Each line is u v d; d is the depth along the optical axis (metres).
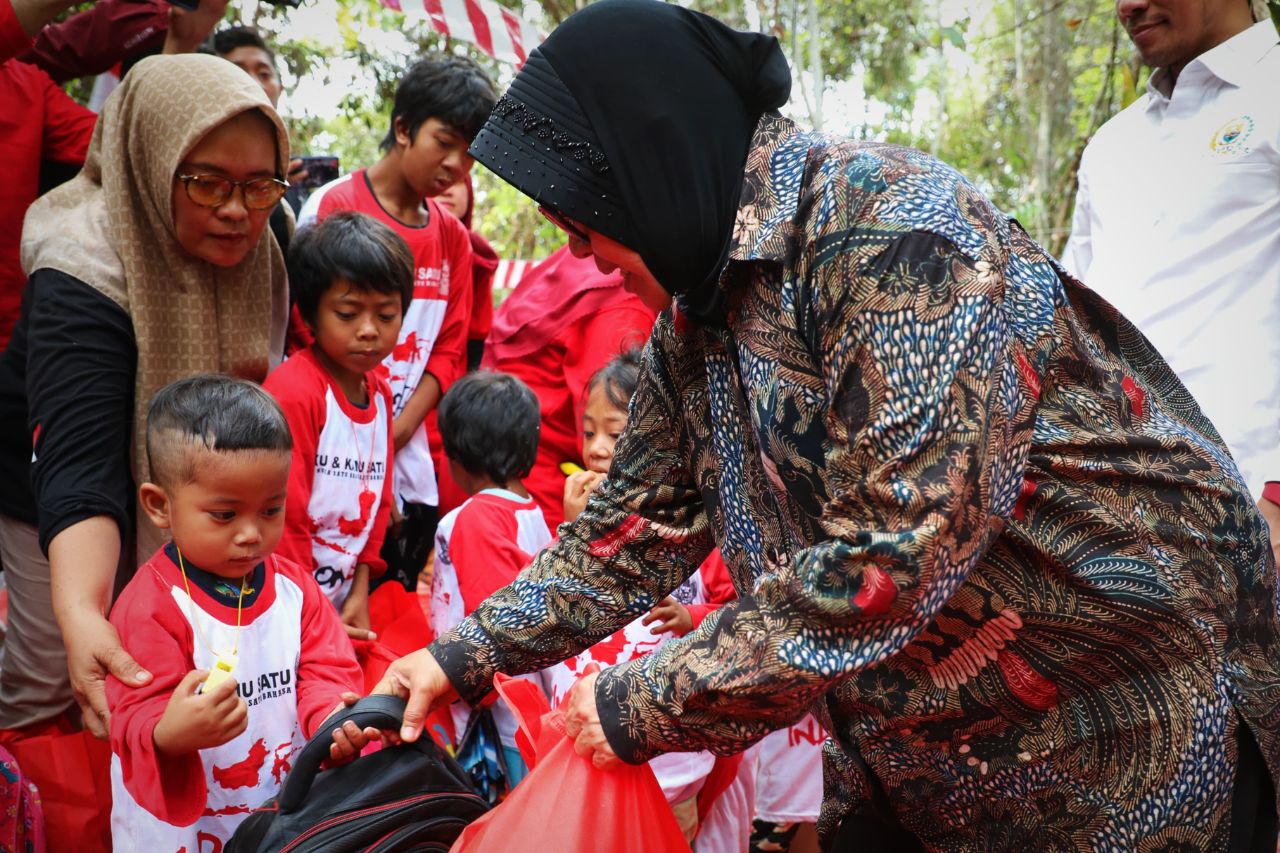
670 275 1.49
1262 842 1.55
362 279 2.73
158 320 2.47
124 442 2.41
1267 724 1.49
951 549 1.28
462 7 4.53
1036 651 1.45
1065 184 10.65
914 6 10.99
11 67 3.26
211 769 2.12
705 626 1.42
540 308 3.71
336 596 2.85
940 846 1.60
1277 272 3.06
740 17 9.55
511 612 1.79
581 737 1.52
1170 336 3.15
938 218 1.33
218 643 2.13
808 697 1.34
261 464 2.12
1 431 2.50
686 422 1.71
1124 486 1.46
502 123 1.50
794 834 3.02
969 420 1.28
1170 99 3.24
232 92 2.37
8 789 2.15
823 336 1.36
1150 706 1.45
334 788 1.67
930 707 1.50
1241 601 1.50
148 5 3.69
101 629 2.07
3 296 3.25
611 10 1.46
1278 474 2.85
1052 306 1.45
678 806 2.65
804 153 1.45
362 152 8.54
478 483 2.99
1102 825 1.47
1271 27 3.12
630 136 1.43
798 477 1.46
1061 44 11.18
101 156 2.53
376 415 2.94
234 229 2.44
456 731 2.81
